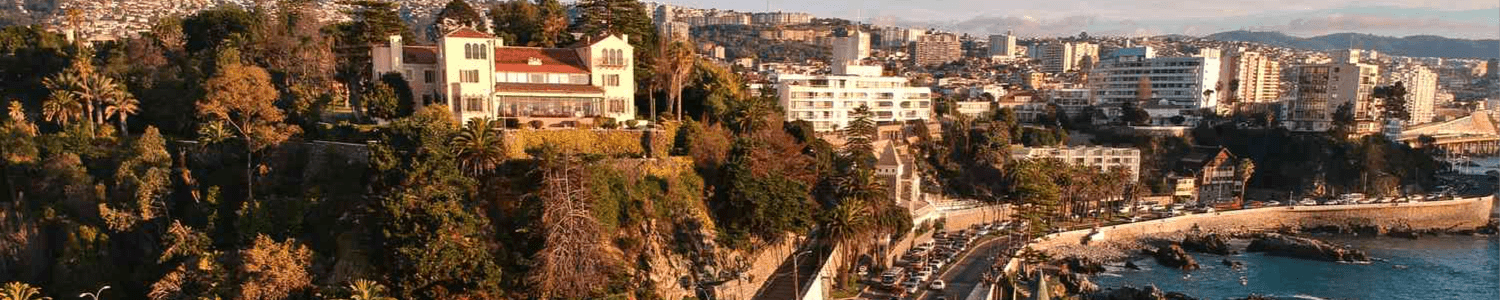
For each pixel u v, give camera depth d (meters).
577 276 91.12
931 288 131.25
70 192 105.12
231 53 131.50
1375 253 193.00
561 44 167.75
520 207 101.38
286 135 112.56
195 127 121.94
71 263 99.38
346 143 111.00
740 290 110.12
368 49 140.75
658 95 147.75
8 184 109.12
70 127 117.25
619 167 112.75
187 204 108.31
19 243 101.94
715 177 122.44
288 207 101.38
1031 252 158.50
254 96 116.06
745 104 146.88
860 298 121.56
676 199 114.44
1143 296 144.25
